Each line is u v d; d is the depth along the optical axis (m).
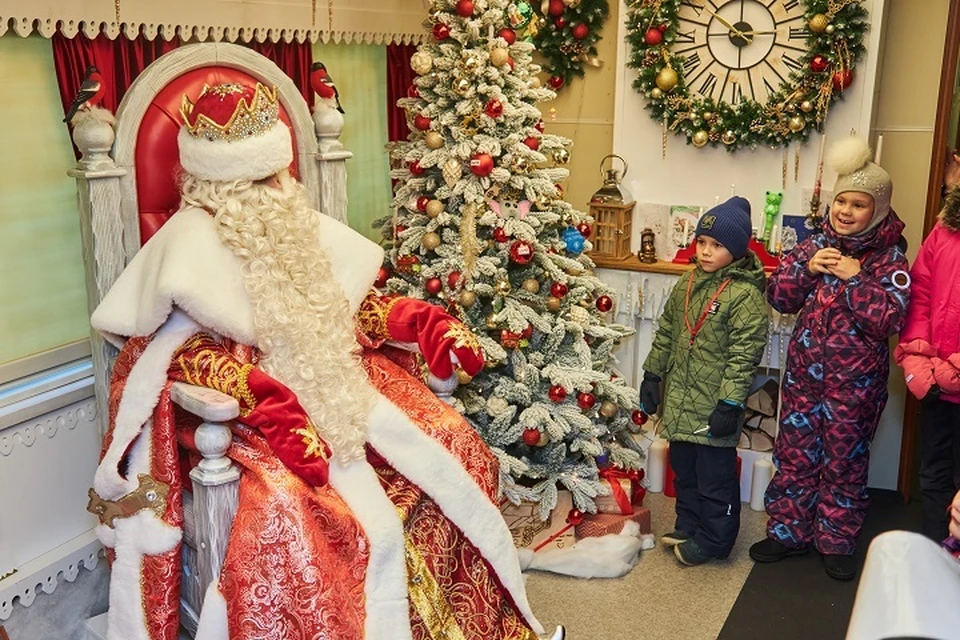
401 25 3.67
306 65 3.20
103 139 2.31
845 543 3.17
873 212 2.98
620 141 3.87
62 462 2.55
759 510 3.70
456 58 3.05
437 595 2.27
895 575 1.08
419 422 2.38
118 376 2.24
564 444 3.21
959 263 2.97
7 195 2.41
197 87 2.46
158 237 2.27
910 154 3.62
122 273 2.31
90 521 2.66
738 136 3.58
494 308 3.10
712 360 3.14
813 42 3.41
